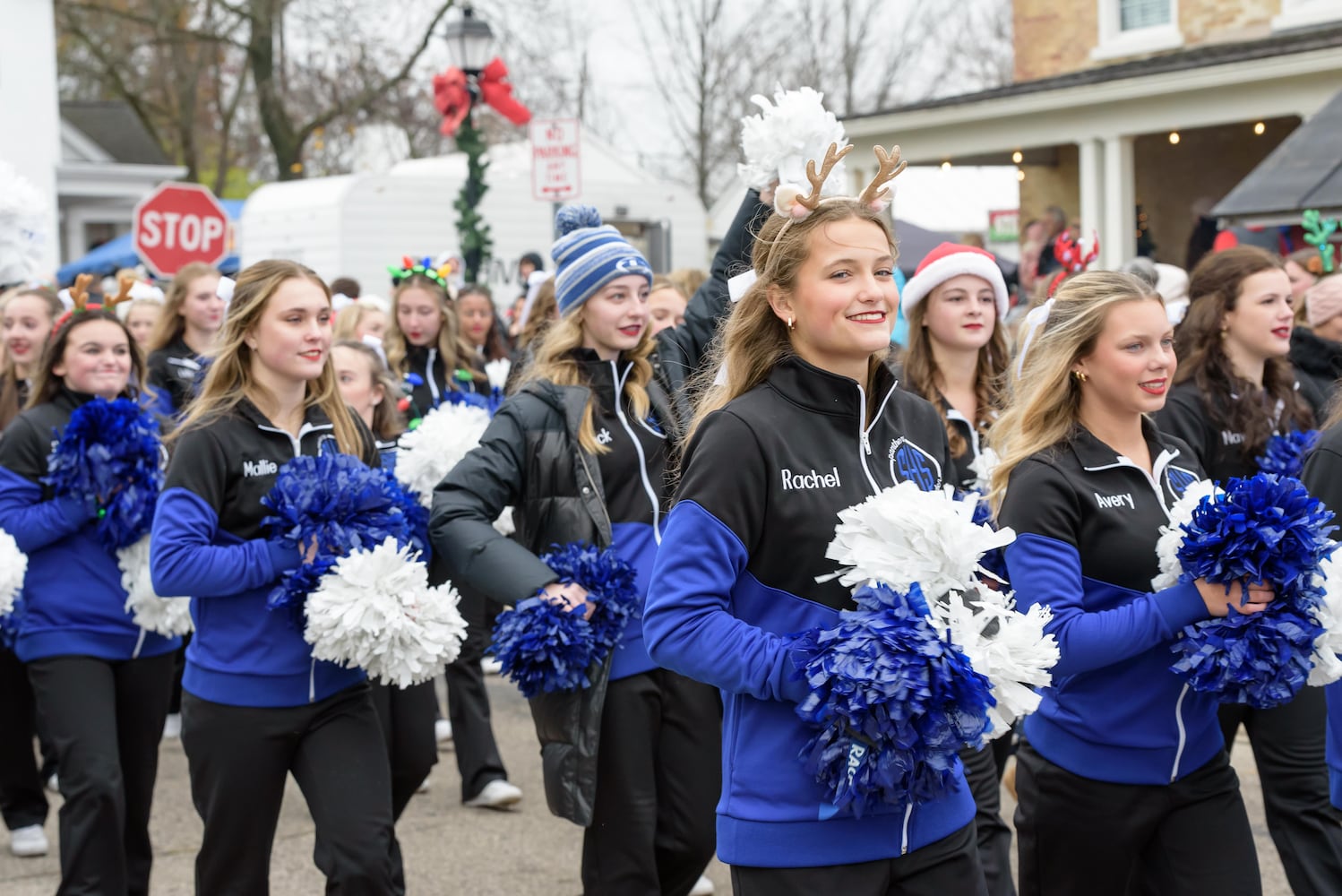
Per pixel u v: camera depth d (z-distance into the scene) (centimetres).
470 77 1291
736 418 245
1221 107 1330
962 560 236
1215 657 271
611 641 354
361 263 1540
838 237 245
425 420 507
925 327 454
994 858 371
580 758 361
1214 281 436
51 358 436
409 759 425
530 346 520
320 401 380
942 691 222
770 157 364
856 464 250
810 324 248
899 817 240
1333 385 495
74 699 405
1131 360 299
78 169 2348
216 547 344
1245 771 569
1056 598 284
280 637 350
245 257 1658
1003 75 3625
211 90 3356
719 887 480
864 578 235
